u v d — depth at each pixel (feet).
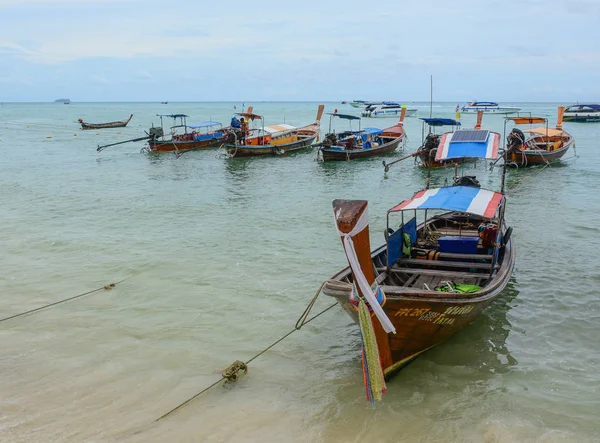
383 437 23.16
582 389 26.50
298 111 461.78
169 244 52.70
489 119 272.92
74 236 55.77
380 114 311.88
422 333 27.94
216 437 23.45
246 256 48.60
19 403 25.99
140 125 270.87
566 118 239.91
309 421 24.50
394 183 89.45
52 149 150.30
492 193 36.63
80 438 23.36
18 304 38.09
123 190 84.17
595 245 49.26
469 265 35.32
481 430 23.41
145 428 24.12
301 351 31.32
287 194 80.12
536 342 31.60
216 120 298.15
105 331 34.01
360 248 23.41
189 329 34.24
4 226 60.18
